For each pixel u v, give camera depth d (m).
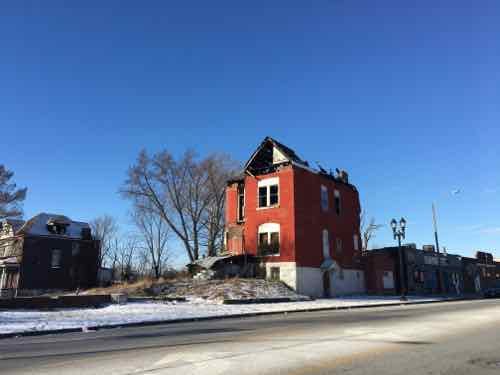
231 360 7.72
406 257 47.81
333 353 8.45
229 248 39.12
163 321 16.55
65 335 13.02
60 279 54.25
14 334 12.85
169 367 7.18
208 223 53.19
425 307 24.50
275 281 33.75
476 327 13.25
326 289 37.44
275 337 10.99
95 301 23.48
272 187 37.28
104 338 11.85
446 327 13.25
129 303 24.42
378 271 43.34
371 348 9.09
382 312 20.48
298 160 39.19
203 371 6.83
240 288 30.28
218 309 21.80
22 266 51.47
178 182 52.78
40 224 55.41
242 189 41.22
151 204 52.75
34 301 21.31
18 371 7.21
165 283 32.56
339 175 43.97
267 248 36.03
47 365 7.70
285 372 6.79
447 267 56.38
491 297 44.91
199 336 11.68
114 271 69.69
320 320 16.20
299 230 35.34
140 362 7.70
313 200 37.88
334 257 39.09
